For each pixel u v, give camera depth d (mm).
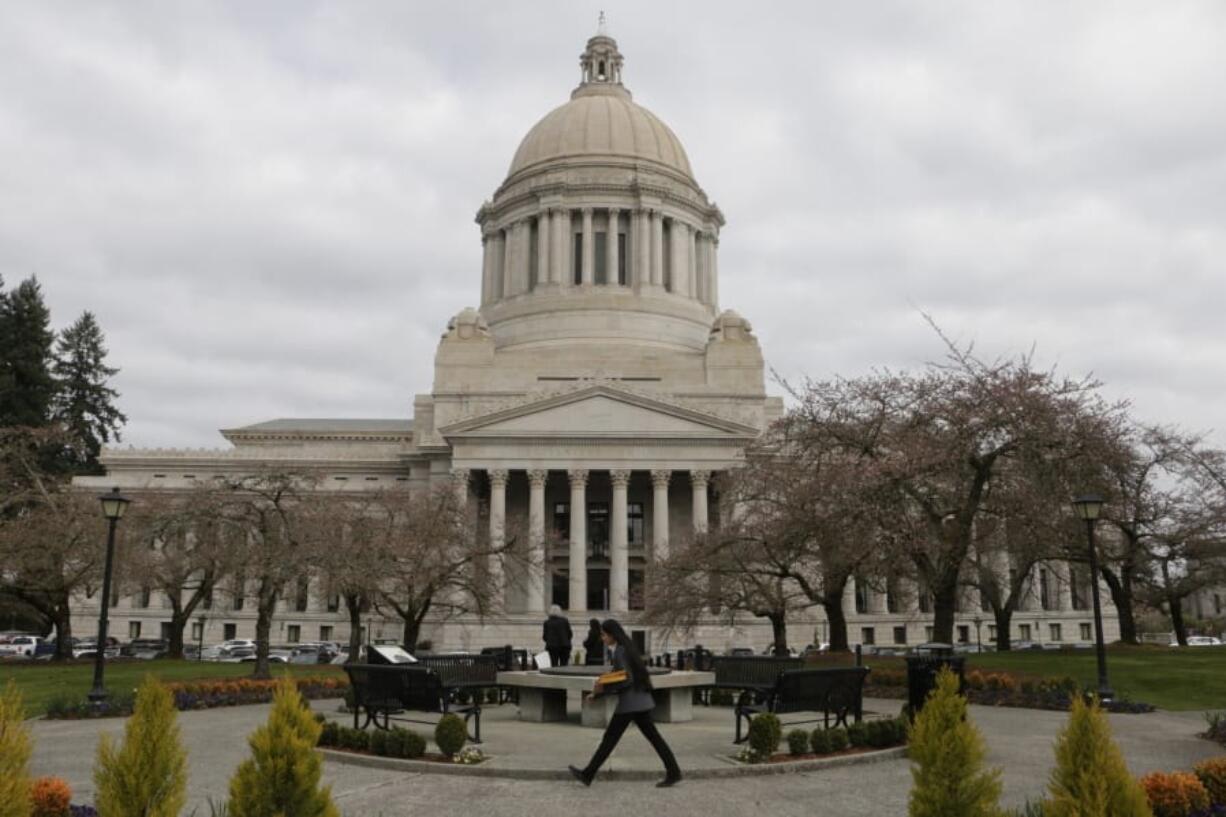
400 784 18281
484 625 77250
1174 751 22562
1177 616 61969
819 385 55438
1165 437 54750
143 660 60844
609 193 109375
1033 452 36469
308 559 46000
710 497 86438
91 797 17375
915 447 37188
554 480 89312
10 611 69688
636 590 80625
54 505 54500
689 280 112250
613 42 124750
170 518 51000
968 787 11969
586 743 22750
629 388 83312
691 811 16109
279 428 116625
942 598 37969
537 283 108438
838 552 40469
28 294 104625
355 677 23734
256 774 12398
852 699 23672
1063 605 104938
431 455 91000
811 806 16484
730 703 31500
